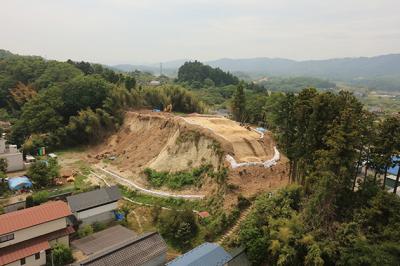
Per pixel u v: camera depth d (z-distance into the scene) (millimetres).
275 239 28766
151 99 79938
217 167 44000
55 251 31312
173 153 50500
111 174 53969
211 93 140625
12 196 46031
